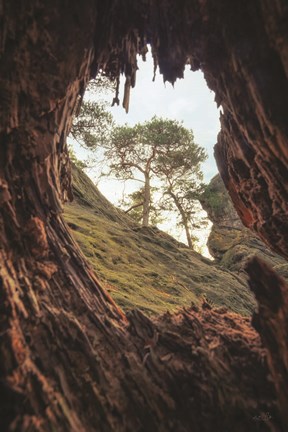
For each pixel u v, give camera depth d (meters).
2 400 2.35
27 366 2.54
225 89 3.68
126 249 15.59
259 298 2.82
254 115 3.47
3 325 2.61
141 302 9.25
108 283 10.17
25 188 3.39
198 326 3.25
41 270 3.29
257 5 2.91
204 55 3.57
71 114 4.33
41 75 3.31
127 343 3.22
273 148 3.53
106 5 3.57
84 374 2.79
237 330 3.38
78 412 2.59
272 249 5.15
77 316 3.24
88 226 16.19
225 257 28.34
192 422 2.73
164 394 2.82
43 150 3.55
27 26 3.03
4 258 2.98
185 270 17.45
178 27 3.60
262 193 4.48
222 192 33.88
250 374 2.85
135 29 4.09
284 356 2.69
